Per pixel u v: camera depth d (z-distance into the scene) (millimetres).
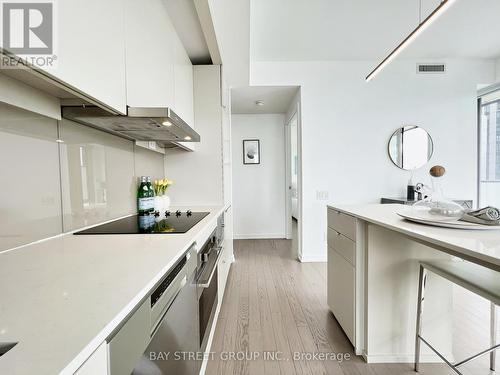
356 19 2537
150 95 1452
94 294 597
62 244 1054
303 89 3494
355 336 1654
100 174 1533
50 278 697
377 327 1599
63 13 742
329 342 1786
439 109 3561
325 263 3480
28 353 399
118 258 868
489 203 3867
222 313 2170
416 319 1584
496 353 1640
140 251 951
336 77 3504
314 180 3566
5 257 882
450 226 1131
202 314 1403
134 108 1188
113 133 1656
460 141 3580
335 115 3527
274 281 2861
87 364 424
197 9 1726
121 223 1549
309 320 2061
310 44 3033
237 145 4969
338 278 1939
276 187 4996
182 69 2178
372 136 3555
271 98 4023
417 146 3564
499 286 1051
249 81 3303
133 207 1963
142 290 623
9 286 647
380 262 1588
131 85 1213
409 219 1304
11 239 958
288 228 4961
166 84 1741
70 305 546
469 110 3568
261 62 3467
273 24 2607
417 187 3389
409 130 3549
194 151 2652
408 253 1586
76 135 1314
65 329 462
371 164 3568
